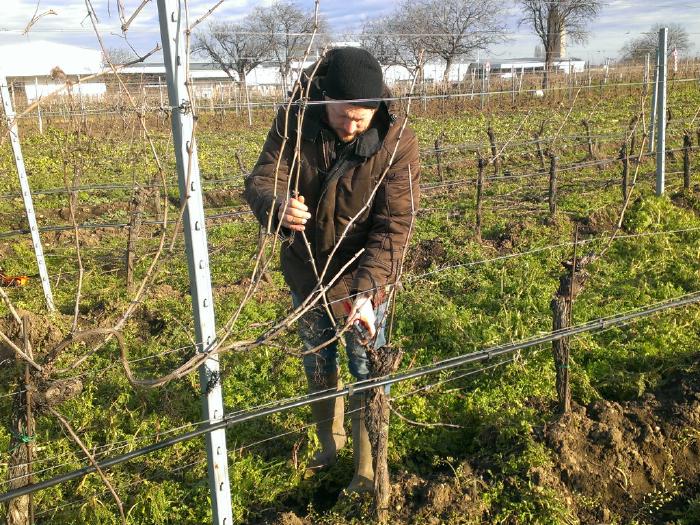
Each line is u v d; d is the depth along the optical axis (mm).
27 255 8711
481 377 4961
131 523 3705
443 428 4391
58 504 3807
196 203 2471
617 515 3717
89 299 7020
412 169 3344
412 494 3682
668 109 16953
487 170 13852
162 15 2266
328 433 4039
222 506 2920
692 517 3658
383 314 3611
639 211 8734
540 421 4277
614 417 4168
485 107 26438
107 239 9578
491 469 3865
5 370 5109
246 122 25203
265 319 6180
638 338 5320
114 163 13867
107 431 4473
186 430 4484
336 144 3230
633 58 26766
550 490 3639
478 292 6496
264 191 3098
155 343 5707
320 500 3943
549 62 27922
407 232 3395
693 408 4219
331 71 3035
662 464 3988
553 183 9102
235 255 8344
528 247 8055
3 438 4398
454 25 19531
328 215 3338
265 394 4867
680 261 7043
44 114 5816
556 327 4012
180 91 2328
